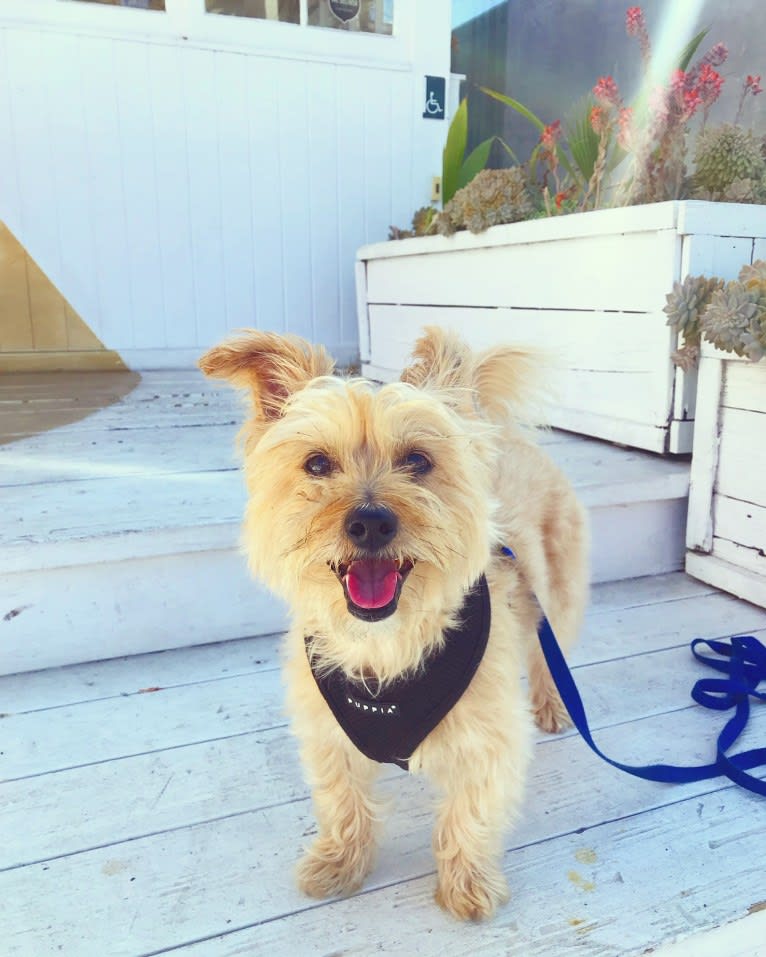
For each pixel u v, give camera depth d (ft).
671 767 3.32
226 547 4.34
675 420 5.42
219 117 8.39
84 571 4.16
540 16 11.50
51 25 7.71
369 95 8.89
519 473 3.65
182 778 3.39
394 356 8.63
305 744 2.94
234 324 9.00
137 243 8.47
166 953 2.56
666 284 5.27
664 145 6.15
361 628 2.59
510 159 12.10
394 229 8.76
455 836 2.74
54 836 3.05
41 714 3.82
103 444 5.98
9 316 8.36
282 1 8.39
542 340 6.51
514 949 2.58
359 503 2.51
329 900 2.78
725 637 4.64
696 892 2.79
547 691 3.81
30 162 7.97
